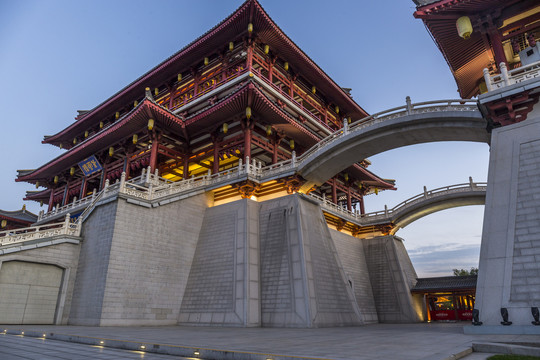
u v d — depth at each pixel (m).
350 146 27.23
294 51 39.53
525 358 8.58
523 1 21.39
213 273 26.73
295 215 26.98
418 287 37.50
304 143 39.53
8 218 49.31
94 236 25.28
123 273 23.56
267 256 26.66
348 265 37.09
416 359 8.16
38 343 12.66
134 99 45.69
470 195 36.91
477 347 10.82
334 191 42.09
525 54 20.95
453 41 25.09
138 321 23.45
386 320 36.03
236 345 11.20
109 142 39.56
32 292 23.50
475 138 23.91
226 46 39.59
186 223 29.02
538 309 13.80
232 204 29.38
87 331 17.14
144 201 26.14
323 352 9.50
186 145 38.59
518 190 16.67
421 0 23.20
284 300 24.06
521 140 17.72
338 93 46.56
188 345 10.84
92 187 47.00
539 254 14.89
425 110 24.31
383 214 42.12
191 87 42.09
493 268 15.62
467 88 30.19
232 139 34.50
